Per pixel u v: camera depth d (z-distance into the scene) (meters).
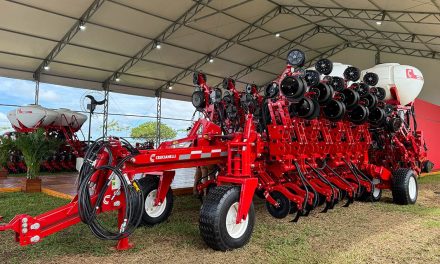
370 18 12.68
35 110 10.90
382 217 4.85
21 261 2.97
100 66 14.88
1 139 8.91
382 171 5.95
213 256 3.15
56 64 13.95
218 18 13.52
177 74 16.97
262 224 4.37
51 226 2.80
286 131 4.50
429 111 12.25
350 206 5.65
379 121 6.11
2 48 12.27
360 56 19.00
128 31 12.99
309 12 14.01
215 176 5.14
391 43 16.38
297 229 4.15
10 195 6.39
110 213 4.68
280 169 4.58
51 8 10.87
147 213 4.13
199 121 4.38
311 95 4.82
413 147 7.18
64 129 11.80
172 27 13.39
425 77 17.09
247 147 3.65
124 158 3.12
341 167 5.86
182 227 4.08
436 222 4.54
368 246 3.50
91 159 3.12
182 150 3.58
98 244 3.41
